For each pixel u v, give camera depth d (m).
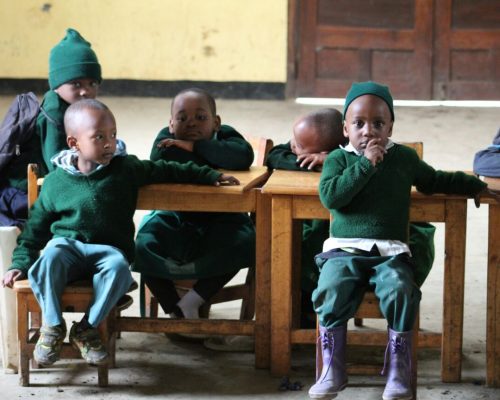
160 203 3.63
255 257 3.85
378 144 3.22
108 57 11.10
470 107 10.64
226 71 11.07
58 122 4.02
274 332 3.60
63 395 3.43
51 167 3.98
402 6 10.76
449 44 10.80
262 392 3.47
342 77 10.97
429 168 3.39
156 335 4.10
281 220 3.53
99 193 3.47
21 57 11.08
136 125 9.52
